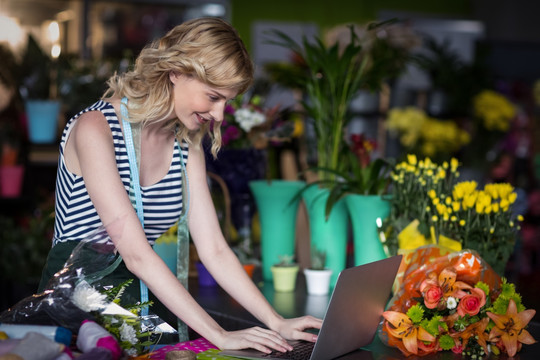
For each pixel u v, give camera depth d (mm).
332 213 2574
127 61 4789
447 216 2125
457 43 7996
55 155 5184
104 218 1686
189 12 7160
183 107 1729
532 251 5844
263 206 2730
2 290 4301
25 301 1409
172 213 1922
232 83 1662
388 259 1666
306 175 2975
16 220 4902
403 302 1728
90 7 6754
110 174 1690
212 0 7254
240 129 2816
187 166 1955
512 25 7699
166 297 1679
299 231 2934
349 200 2445
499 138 6332
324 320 1502
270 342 1672
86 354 1227
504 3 7758
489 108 6152
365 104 5469
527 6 7574
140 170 1835
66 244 1769
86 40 6734
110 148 1721
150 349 1663
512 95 7270
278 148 3502
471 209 2193
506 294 1640
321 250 2605
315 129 2717
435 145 5887
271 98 6215
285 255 2654
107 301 1439
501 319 1612
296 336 1782
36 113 4750
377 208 2385
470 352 1645
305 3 7699
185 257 1962
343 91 2672
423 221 2217
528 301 2381
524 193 6137
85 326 1338
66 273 1444
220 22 1688
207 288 2617
